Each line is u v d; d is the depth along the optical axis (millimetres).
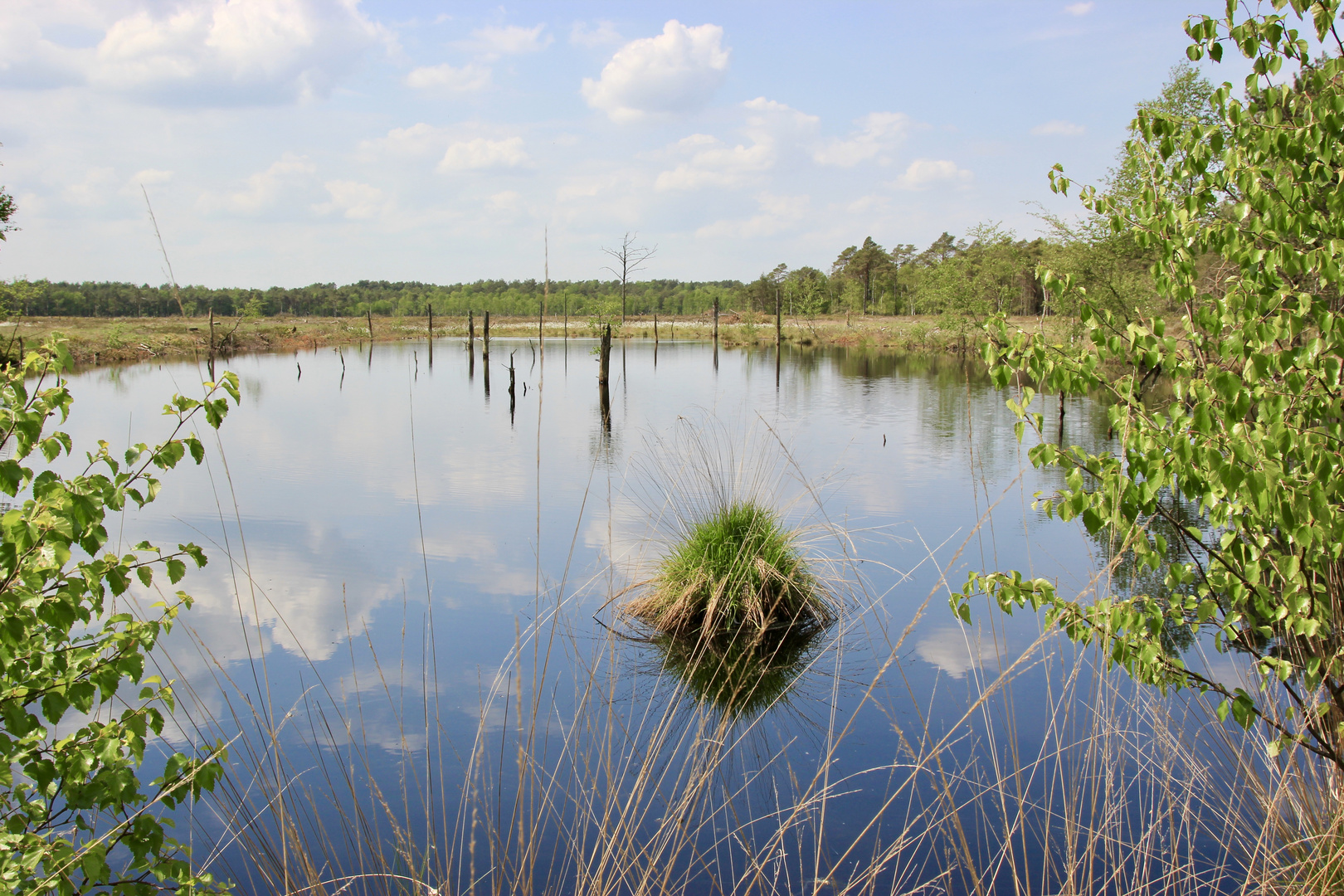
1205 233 2828
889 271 76438
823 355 43188
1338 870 2955
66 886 1963
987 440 15906
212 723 5020
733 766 4613
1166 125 2951
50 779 2113
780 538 7055
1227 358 2721
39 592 2039
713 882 3537
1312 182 2727
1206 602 2844
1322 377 2506
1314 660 2857
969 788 4340
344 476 13078
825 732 4992
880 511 10336
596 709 5305
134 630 2215
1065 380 2758
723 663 6039
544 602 7301
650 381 29750
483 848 3797
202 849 3754
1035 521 9789
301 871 3482
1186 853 3574
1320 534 2438
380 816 4078
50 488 2049
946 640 6375
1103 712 3438
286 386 28844
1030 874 3586
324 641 6477
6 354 2381
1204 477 2658
